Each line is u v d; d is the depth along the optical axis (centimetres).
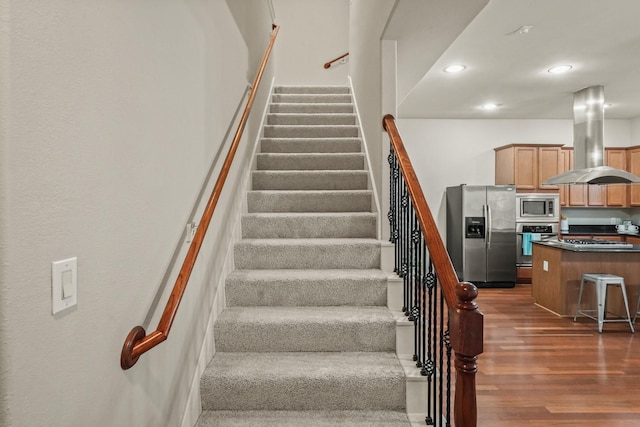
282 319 218
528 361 337
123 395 117
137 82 125
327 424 180
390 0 256
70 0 90
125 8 117
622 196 675
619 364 331
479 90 540
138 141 126
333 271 259
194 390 182
